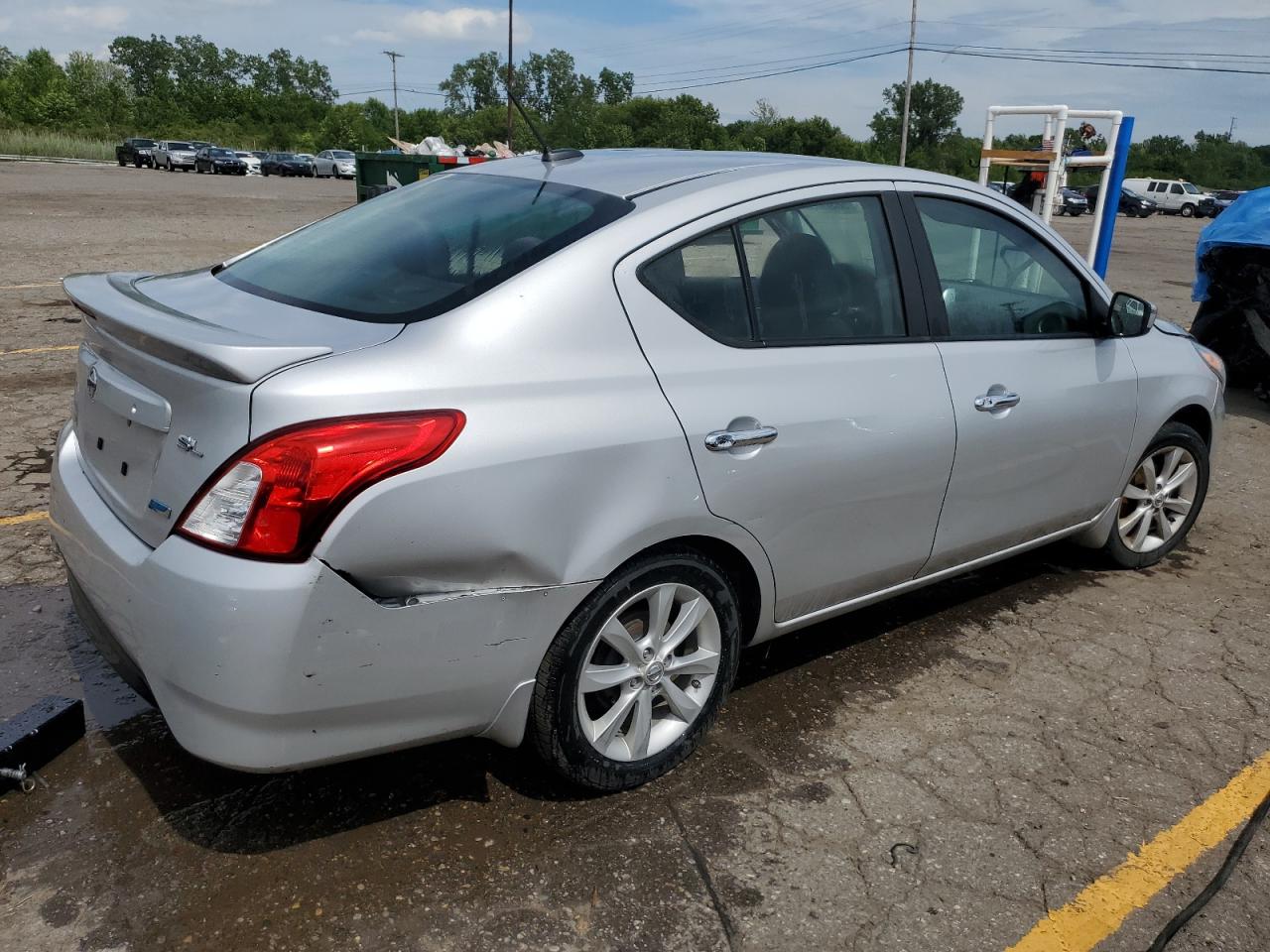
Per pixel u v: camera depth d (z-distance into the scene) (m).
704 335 2.70
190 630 2.09
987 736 3.16
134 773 2.78
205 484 2.13
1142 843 2.69
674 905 2.39
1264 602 4.24
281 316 2.52
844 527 3.03
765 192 2.93
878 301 3.15
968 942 2.33
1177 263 20.59
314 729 2.19
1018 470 3.55
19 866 2.41
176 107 96.31
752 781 2.87
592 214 2.71
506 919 2.32
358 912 2.32
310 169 51.97
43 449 5.45
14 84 78.38
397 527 2.15
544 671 2.49
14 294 10.46
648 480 2.51
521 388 2.34
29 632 3.52
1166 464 4.41
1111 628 3.95
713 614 2.81
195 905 2.31
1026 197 9.19
